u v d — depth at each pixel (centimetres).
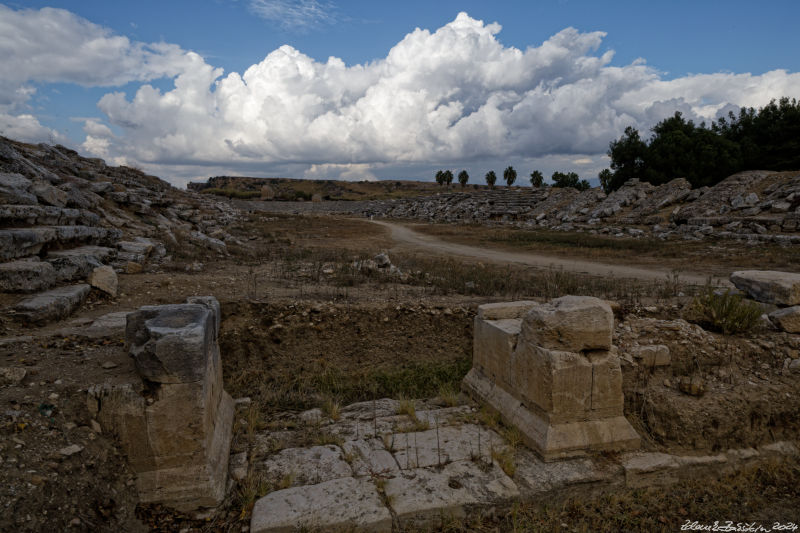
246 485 413
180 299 878
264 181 14938
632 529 404
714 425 498
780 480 475
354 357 781
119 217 1703
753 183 3092
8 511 307
